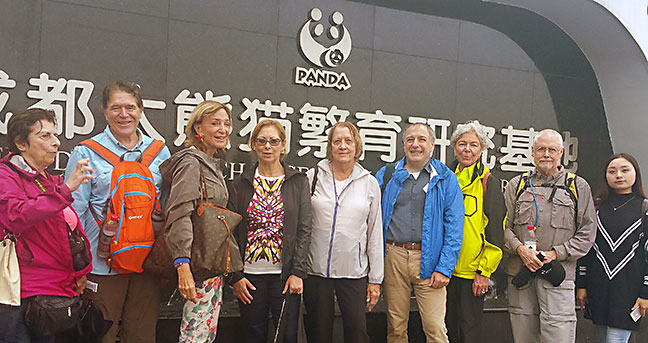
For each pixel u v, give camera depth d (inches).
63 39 133.6
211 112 106.8
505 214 130.3
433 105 172.7
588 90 192.7
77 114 135.2
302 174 119.9
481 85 179.0
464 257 128.1
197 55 146.0
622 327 132.0
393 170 130.0
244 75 151.0
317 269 119.2
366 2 164.4
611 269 133.7
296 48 156.5
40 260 89.0
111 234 98.0
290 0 155.6
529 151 185.6
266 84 153.3
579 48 190.5
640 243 131.7
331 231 118.8
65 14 133.6
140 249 97.5
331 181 121.5
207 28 146.9
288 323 116.1
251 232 116.3
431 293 125.1
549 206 131.6
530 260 128.3
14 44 129.7
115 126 104.1
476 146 131.1
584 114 192.7
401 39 168.7
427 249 123.5
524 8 182.1
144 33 140.9
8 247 86.2
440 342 123.9
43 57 132.1
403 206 126.6
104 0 136.9
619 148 195.3
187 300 104.7
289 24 155.7
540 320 132.3
